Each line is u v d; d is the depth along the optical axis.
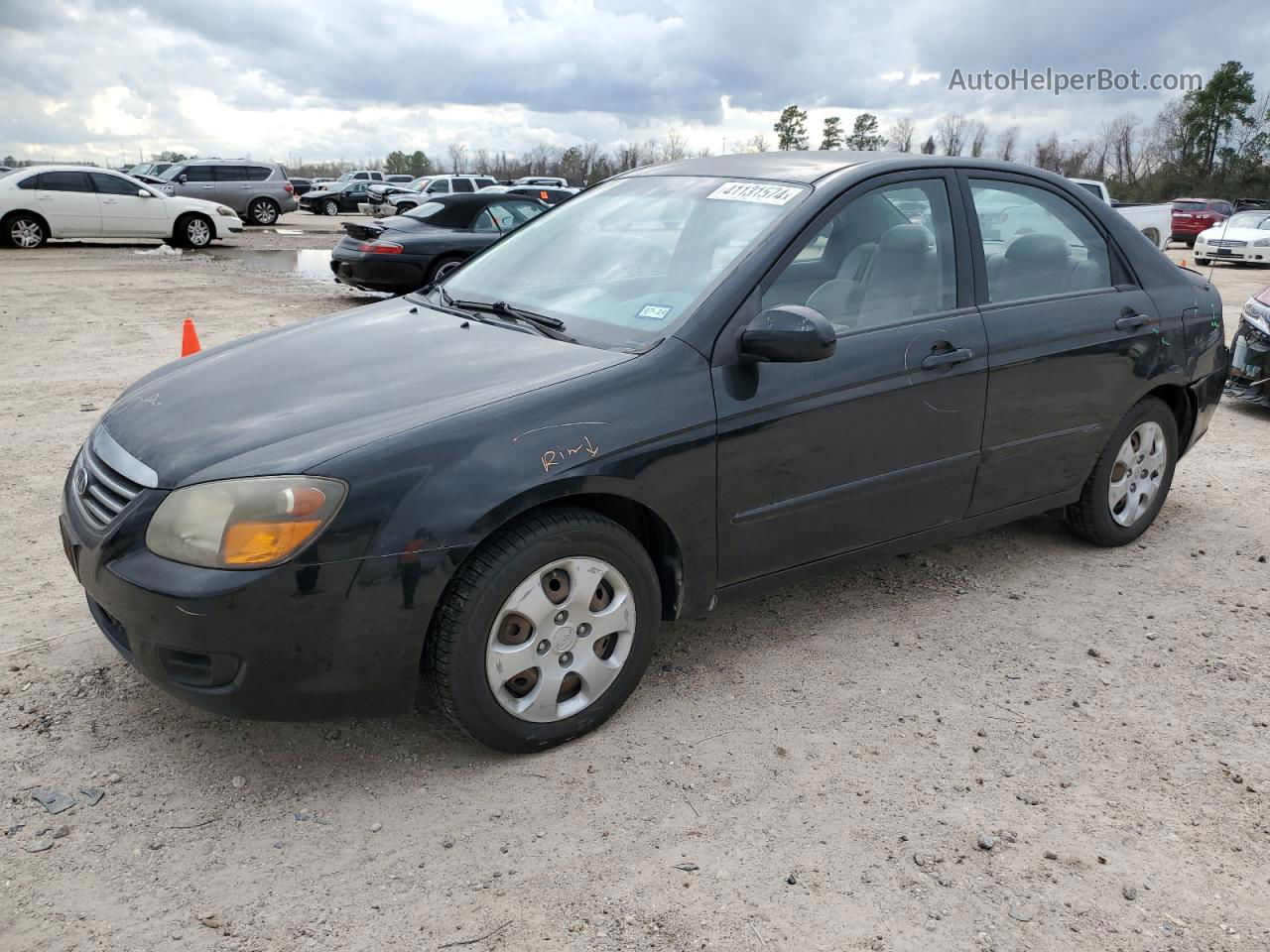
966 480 3.79
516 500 2.67
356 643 2.57
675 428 2.94
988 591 4.13
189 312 11.57
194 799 2.70
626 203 3.94
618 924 2.28
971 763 2.94
